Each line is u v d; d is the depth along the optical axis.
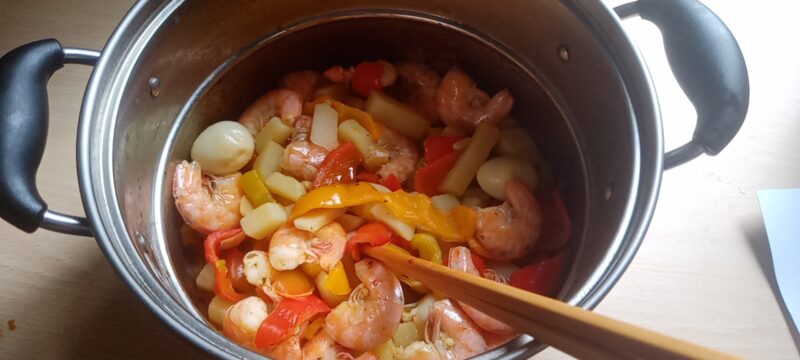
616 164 0.23
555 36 0.25
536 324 0.16
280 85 0.30
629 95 0.22
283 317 0.24
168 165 0.26
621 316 0.26
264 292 0.25
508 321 0.18
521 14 0.26
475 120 0.29
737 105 0.21
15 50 0.21
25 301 0.26
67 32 0.32
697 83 0.21
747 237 0.28
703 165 0.29
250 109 0.29
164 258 0.24
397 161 0.29
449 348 0.23
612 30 0.23
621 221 0.20
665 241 0.28
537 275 0.26
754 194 0.29
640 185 0.21
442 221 0.27
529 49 0.27
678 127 0.31
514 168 0.28
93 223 0.19
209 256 0.26
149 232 0.24
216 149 0.27
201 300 0.26
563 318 0.15
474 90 0.29
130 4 0.33
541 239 0.27
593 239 0.23
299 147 0.28
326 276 0.25
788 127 0.30
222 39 0.26
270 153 0.28
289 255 0.25
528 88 0.28
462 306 0.24
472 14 0.27
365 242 0.26
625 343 0.13
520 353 0.18
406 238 0.27
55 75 0.31
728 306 0.27
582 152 0.26
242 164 0.28
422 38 0.29
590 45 0.24
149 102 0.24
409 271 0.23
